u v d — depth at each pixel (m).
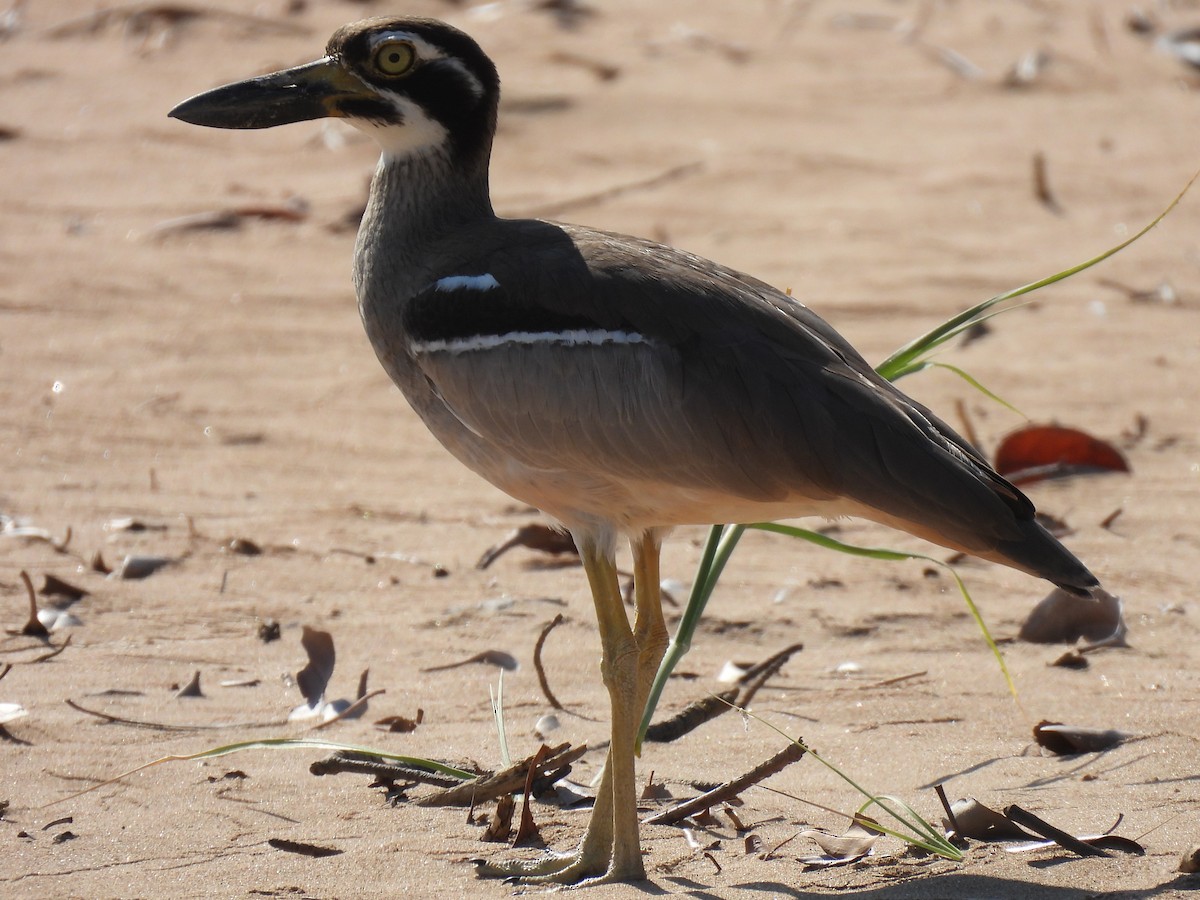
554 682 9.88
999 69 24.95
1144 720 9.06
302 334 16.11
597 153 21.16
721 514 8.24
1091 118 23.09
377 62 9.16
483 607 10.96
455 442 8.84
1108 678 9.71
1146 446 13.78
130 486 12.88
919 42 26.17
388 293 9.05
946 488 7.52
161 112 22.31
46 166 20.52
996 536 7.51
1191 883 7.03
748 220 19.09
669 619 10.75
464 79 9.20
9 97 22.73
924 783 8.40
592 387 8.13
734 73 24.39
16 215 18.97
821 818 8.05
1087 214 19.62
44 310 16.34
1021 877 7.16
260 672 9.95
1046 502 12.74
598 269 8.32
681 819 8.09
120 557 11.59
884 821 7.96
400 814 8.21
